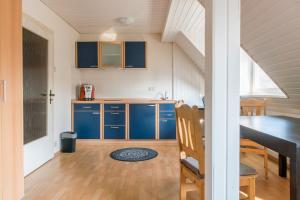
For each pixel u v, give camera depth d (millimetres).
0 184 2059
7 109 2170
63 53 4438
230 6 1221
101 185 2807
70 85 4863
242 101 3428
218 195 1255
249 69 4496
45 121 3664
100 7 3777
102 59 5152
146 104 4910
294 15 2102
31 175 3111
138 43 5125
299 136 1653
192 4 3162
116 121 4918
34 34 3318
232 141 1250
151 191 2648
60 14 4113
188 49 5020
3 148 2104
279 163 3061
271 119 2666
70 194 2559
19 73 2385
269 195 2549
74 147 4305
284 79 3197
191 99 5441
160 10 3912
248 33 2848
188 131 1931
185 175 2062
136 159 3838
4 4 2121
